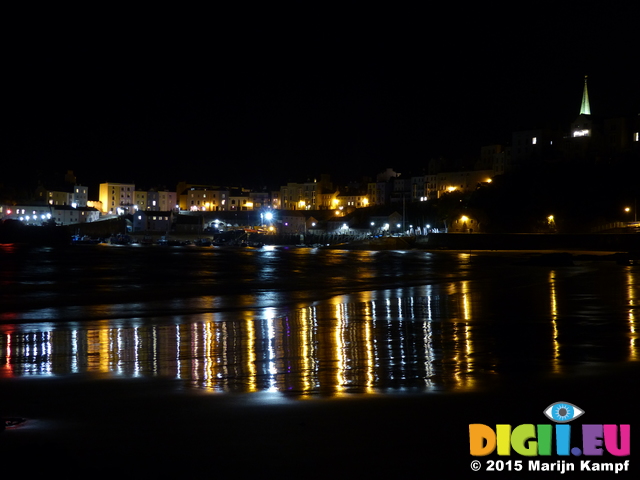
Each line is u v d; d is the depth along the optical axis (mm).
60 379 12250
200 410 9781
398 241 126125
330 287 39250
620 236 105812
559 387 11266
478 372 12781
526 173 142125
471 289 37250
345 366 13672
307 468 7367
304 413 9586
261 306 28094
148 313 25172
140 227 189375
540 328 19969
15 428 8867
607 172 132250
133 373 12906
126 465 7441
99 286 37531
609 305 27078
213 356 15094
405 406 10000
